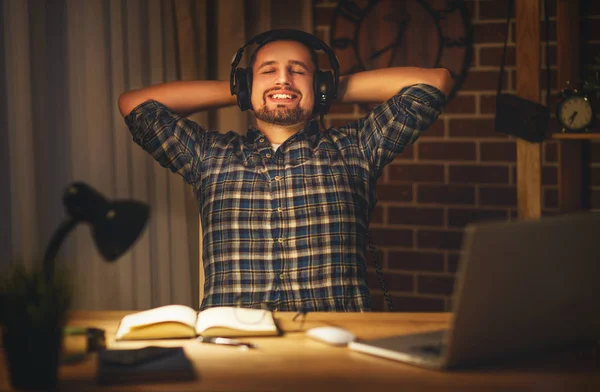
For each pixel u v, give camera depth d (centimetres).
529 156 221
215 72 276
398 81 213
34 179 217
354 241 196
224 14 273
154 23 254
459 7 272
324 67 289
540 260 103
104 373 103
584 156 263
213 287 192
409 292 285
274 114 206
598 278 110
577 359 114
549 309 107
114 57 241
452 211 279
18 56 210
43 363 99
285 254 192
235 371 108
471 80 273
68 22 229
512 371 108
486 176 274
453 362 106
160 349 115
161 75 256
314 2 288
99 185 236
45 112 224
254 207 195
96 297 234
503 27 269
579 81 259
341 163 202
